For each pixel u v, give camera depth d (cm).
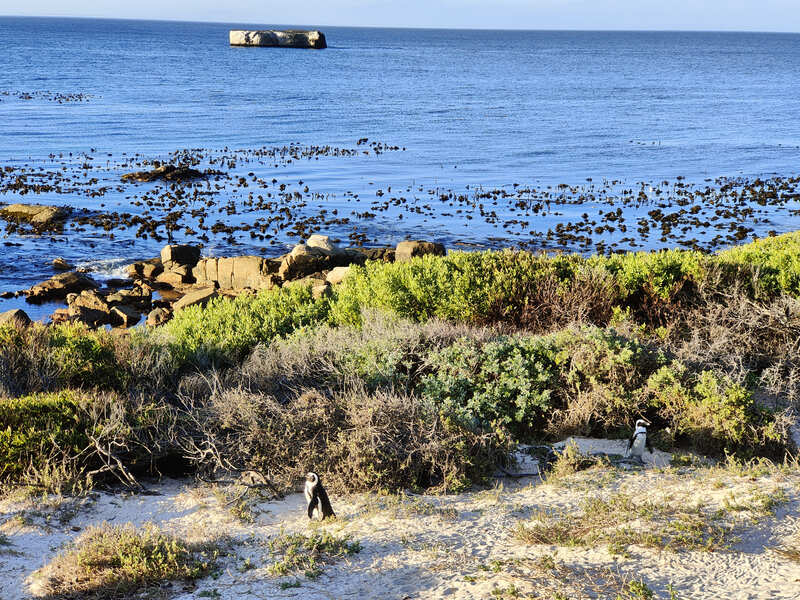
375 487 801
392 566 616
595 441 916
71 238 2984
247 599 579
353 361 1049
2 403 890
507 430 916
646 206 3700
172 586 607
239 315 1395
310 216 3422
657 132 6769
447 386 981
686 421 904
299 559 634
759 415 891
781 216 3462
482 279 1361
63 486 804
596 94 10512
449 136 6375
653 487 750
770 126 7344
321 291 1653
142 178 4219
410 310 1342
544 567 581
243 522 737
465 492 800
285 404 956
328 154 5341
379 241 2970
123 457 862
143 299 2269
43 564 644
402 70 14700
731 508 659
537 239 3009
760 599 516
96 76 11262
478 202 3794
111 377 1072
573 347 1029
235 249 2852
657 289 1270
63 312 2098
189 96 8962
